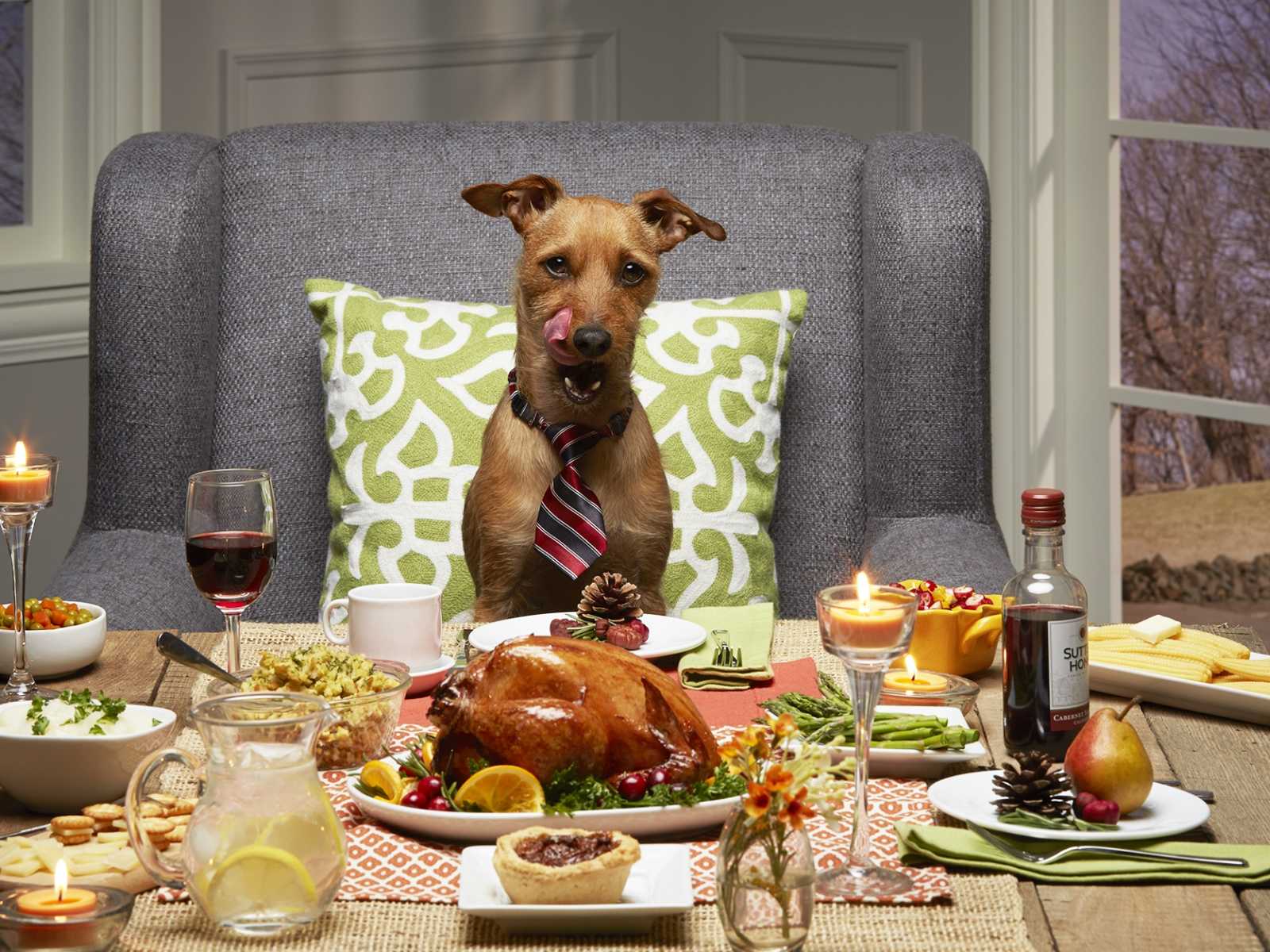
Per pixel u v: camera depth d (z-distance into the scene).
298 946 1.05
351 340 2.53
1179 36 3.25
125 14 3.75
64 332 3.68
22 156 3.76
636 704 1.25
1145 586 3.45
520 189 2.17
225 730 1.04
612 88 4.43
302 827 1.05
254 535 1.57
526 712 1.23
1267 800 1.33
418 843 1.22
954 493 2.55
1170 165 3.29
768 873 1.00
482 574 2.19
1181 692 1.56
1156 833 1.19
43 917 0.99
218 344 2.70
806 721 1.44
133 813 1.08
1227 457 3.26
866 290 2.67
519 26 4.46
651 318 2.56
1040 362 3.51
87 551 2.41
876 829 1.27
